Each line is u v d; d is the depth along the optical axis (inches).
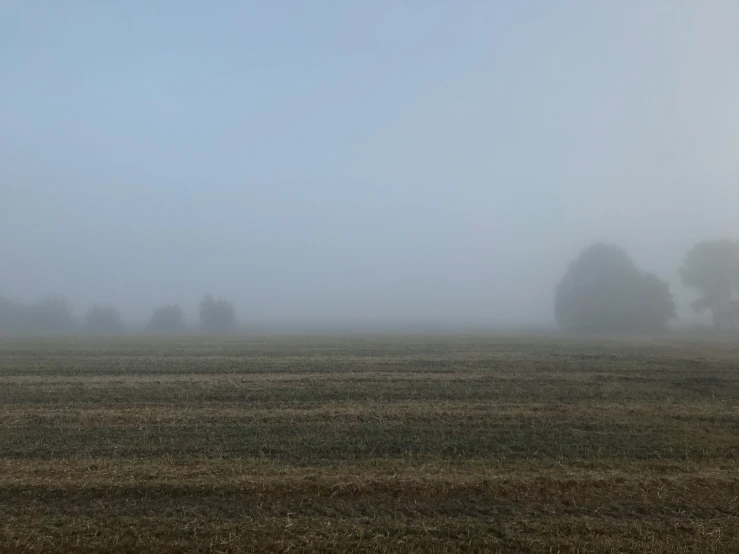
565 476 392.5
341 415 601.0
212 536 307.4
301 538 304.3
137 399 709.9
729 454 458.9
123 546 298.8
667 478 389.1
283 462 436.5
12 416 603.8
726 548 298.0
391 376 901.8
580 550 294.8
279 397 722.2
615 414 605.9
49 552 294.2
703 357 1212.5
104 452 467.8
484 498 362.0
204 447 480.4
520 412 613.6
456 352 1375.5
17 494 363.3
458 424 561.9
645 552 293.0
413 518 332.2
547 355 1275.8
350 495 364.5
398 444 490.3
